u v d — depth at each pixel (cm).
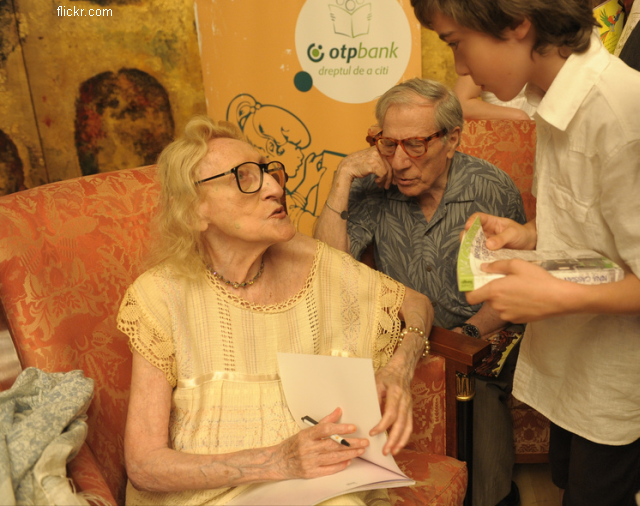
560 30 104
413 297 158
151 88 398
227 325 136
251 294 142
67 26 376
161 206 138
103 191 156
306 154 304
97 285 147
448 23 110
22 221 139
